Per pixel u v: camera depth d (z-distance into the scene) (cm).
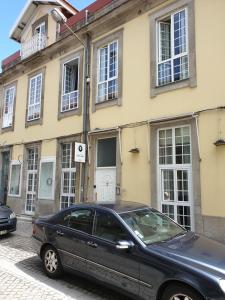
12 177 1658
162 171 956
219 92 834
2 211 1054
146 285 452
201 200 838
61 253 603
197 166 859
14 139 1673
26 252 828
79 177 1238
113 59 1175
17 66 1677
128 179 1037
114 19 1166
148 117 1005
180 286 413
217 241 527
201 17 902
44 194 1406
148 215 576
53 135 1399
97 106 1193
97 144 1192
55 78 1444
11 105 1755
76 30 1311
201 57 886
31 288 562
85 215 593
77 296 532
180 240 510
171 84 954
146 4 1066
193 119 883
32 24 1670
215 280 385
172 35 987
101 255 525
